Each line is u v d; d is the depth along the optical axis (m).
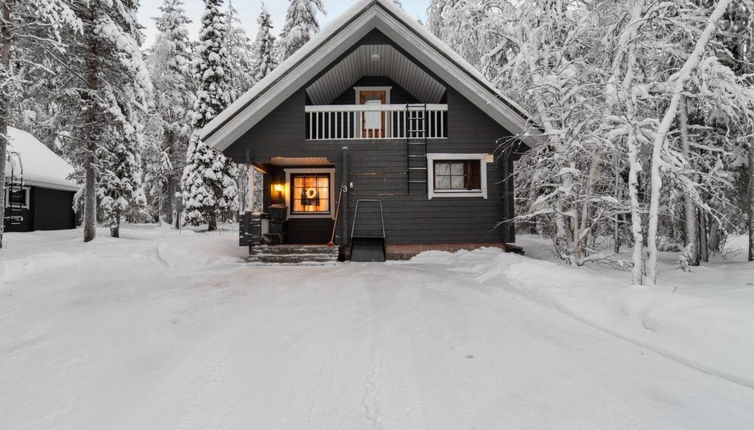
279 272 9.12
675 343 3.88
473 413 2.83
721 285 6.34
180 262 10.06
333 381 3.35
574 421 2.71
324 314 5.38
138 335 4.52
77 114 14.81
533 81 10.60
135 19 16.61
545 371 3.53
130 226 27.08
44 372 3.58
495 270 7.93
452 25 16.81
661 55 7.56
